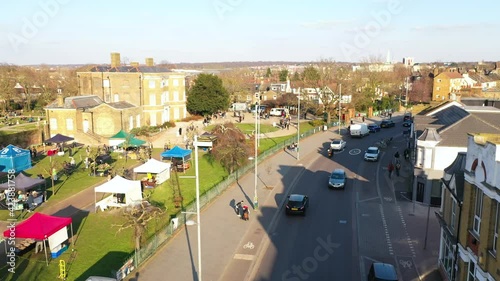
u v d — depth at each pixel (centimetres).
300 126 8238
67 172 4512
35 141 6238
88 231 2905
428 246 2733
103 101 7119
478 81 12156
